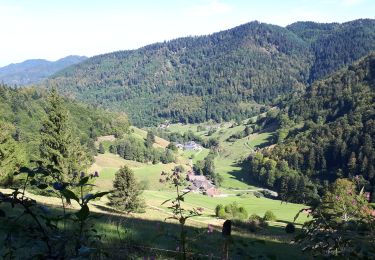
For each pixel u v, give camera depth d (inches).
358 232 105.3
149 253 222.7
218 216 2113.7
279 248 360.8
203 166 5792.3
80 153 1470.2
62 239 83.7
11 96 5526.6
